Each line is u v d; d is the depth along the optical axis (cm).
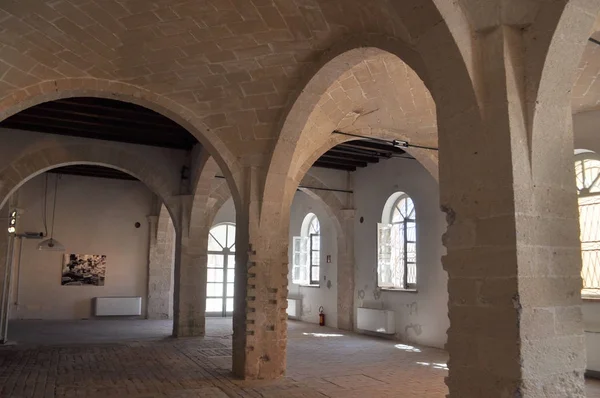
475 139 365
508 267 342
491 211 355
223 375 738
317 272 1559
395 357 931
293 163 755
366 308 1279
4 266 1053
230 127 729
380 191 1292
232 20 561
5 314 1040
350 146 1127
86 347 988
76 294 1538
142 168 1168
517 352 333
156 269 1606
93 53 622
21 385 671
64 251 1534
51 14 547
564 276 358
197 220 1155
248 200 737
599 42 539
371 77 699
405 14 387
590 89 648
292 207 1678
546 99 360
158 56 631
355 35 544
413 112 791
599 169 806
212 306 1680
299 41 588
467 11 366
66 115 980
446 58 374
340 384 696
